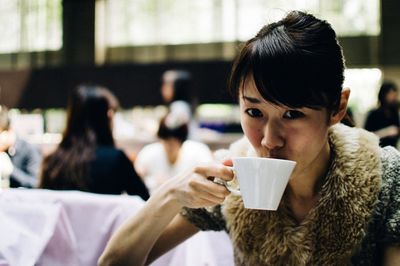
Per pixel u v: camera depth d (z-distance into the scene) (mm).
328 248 838
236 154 975
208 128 4875
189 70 5297
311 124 744
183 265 1220
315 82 724
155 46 5566
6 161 2400
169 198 868
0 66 5879
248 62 740
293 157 753
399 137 3285
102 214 1304
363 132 904
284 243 855
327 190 843
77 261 1292
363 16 4789
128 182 2074
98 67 5582
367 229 843
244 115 774
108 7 5691
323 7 4633
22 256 1245
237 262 944
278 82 715
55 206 1299
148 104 5461
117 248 925
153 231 905
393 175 864
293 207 880
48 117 5672
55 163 2012
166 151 2811
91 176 1997
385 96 3488
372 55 4797
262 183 686
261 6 4957
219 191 792
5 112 2975
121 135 4328
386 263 864
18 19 5758
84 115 2051
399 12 4734
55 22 5711
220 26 5273
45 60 5738
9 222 1269
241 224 891
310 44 730
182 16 5449
